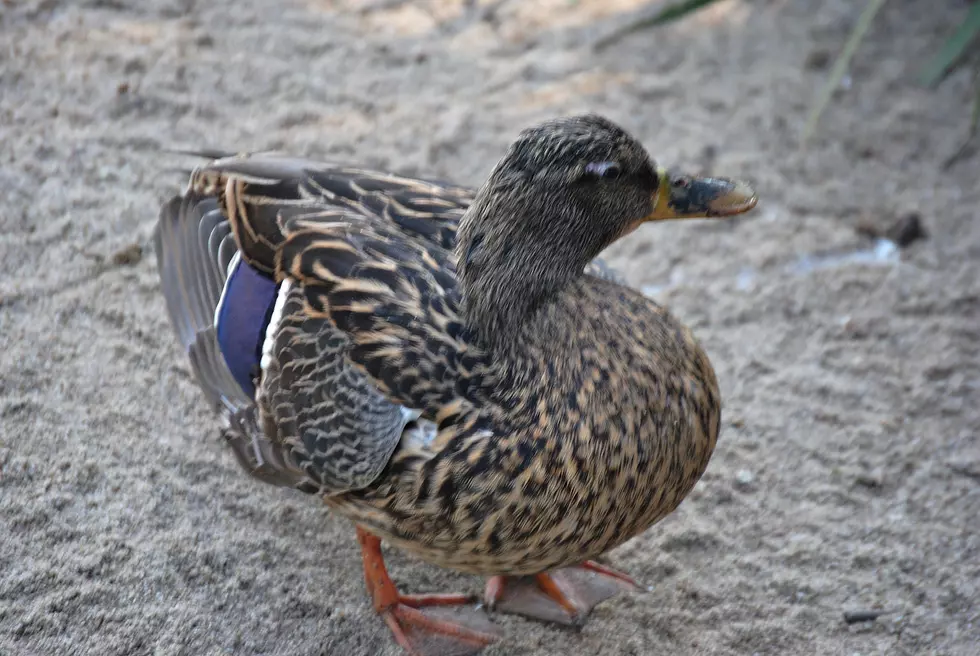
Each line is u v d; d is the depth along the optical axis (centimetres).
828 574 609
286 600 570
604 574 604
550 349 496
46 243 734
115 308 702
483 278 501
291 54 947
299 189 577
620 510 504
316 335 528
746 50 1008
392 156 855
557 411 487
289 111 882
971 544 623
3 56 880
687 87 962
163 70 897
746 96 953
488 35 1012
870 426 693
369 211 567
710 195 536
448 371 496
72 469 609
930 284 792
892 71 982
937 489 656
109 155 810
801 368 733
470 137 886
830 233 835
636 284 788
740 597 596
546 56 990
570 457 485
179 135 840
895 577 607
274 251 557
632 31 948
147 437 636
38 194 766
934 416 702
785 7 1060
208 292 587
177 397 662
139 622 547
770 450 678
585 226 514
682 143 897
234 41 949
